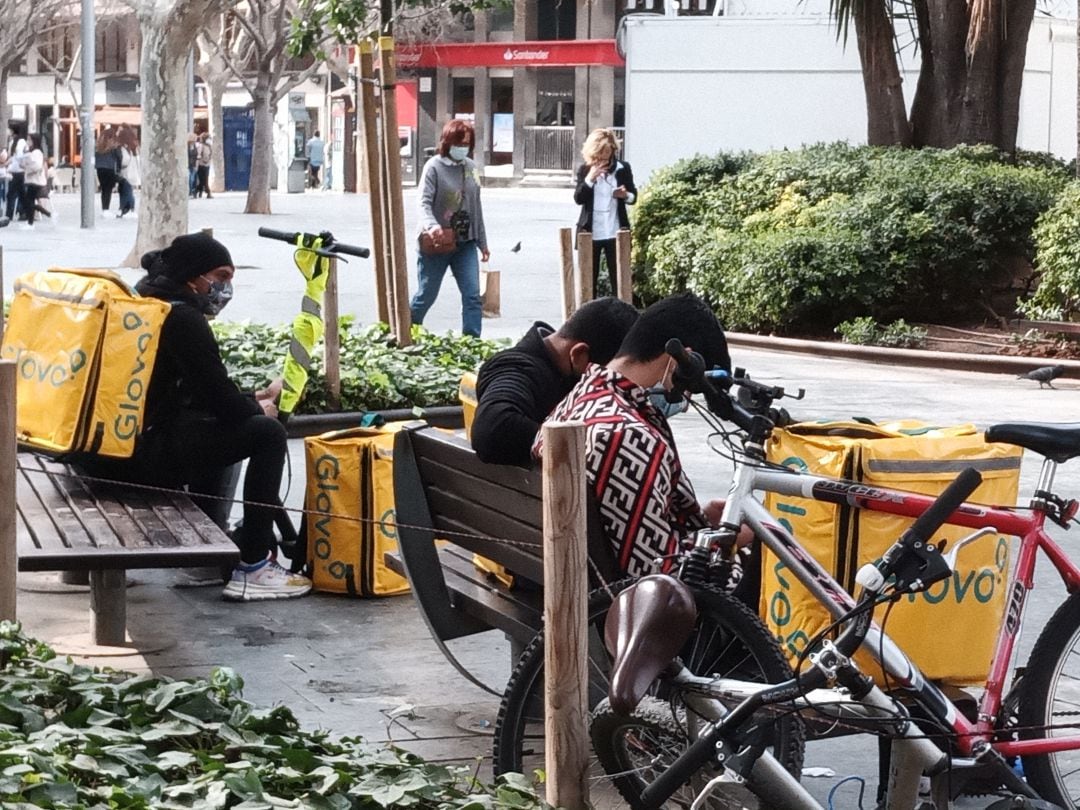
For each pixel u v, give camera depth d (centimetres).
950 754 411
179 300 684
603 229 1819
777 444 470
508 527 503
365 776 445
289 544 756
